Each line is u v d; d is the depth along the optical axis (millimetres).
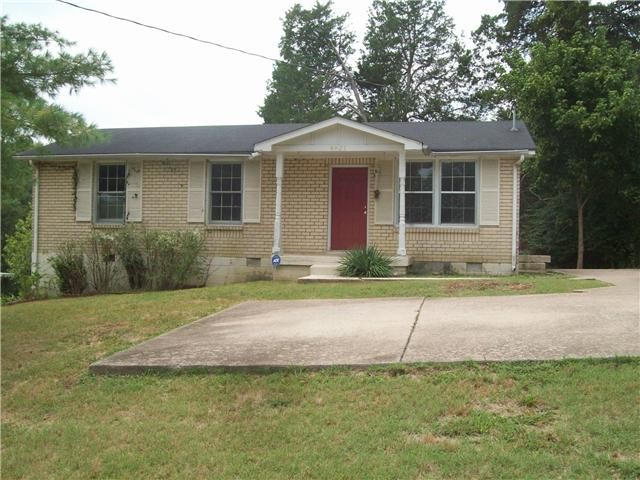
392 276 12727
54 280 14836
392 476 3555
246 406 4781
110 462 4098
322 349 5926
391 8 33719
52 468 4121
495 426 4066
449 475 3516
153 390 5316
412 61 34281
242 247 14750
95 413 4988
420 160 13977
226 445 4188
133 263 14164
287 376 5277
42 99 9586
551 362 4988
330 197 14484
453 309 7773
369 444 3988
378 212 14172
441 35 33594
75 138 9367
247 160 14742
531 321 6590
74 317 8875
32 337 7746
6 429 4875
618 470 3420
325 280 12188
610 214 17188
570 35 19891
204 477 3783
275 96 34281
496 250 13570
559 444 3756
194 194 14961
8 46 9570
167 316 8578
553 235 18672
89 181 15430
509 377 4801
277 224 13727
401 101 32312
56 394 5562
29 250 19688
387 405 4543
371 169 14258
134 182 15227
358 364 5305
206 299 10328
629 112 14930
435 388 4746
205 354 6039
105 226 15281
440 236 13812
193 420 4672
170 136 16359
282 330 6980
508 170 13562
